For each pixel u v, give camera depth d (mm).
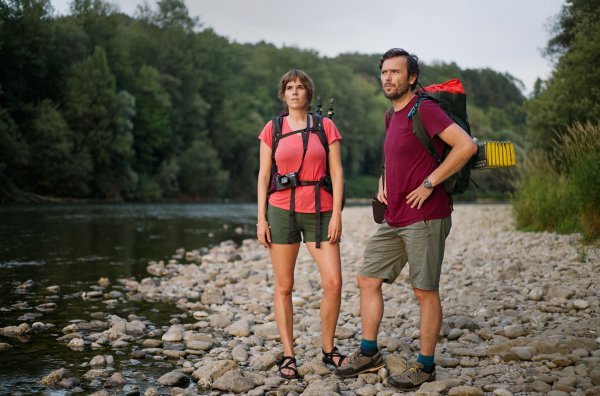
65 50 35375
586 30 14039
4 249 8945
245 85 62781
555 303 4551
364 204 50906
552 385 2910
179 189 44844
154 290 5855
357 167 79625
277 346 3926
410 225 3031
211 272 7016
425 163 3010
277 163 3359
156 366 3432
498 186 53344
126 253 9062
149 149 41844
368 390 2961
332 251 3355
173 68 48500
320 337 3938
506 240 8836
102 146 34188
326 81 74938
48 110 31250
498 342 3709
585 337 3633
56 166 30859
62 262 7746
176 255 9055
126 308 5031
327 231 3355
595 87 13391
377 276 3238
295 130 3361
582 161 7910
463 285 5750
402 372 3184
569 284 5207
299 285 5930
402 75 3043
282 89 3420
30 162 29734
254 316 4805
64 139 31000
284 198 3348
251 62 65500
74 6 39938
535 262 6598
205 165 44875
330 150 3387
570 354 3277
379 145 86375
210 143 49531
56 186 32188
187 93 48750
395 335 4082
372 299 3260
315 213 3330
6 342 3850
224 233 13977
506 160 2920
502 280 5816
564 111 13602
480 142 2996
